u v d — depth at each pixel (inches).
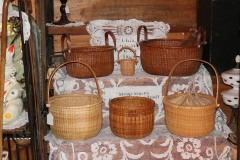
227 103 82.2
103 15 104.3
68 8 101.0
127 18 104.8
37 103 67.5
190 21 105.3
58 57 92.6
